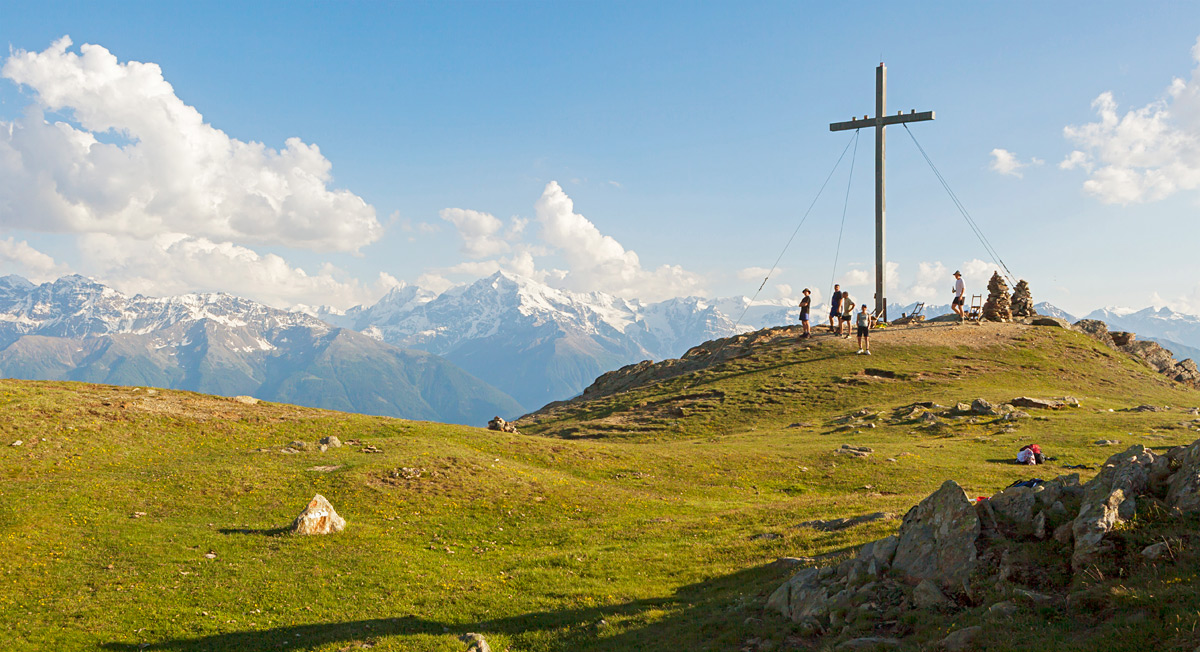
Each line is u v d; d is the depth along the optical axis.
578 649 17.69
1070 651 11.62
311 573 24.42
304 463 40.03
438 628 19.83
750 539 27.05
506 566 25.98
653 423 73.44
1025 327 98.56
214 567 24.72
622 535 30.19
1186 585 12.09
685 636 17.31
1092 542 14.52
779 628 16.61
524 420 100.12
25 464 35.84
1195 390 83.69
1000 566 15.50
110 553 25.62
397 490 36.09
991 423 56.06
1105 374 81.81
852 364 83.56
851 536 24.02
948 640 13.33
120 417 44.47
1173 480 15.56
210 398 54.47
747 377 85.50
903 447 49.62
